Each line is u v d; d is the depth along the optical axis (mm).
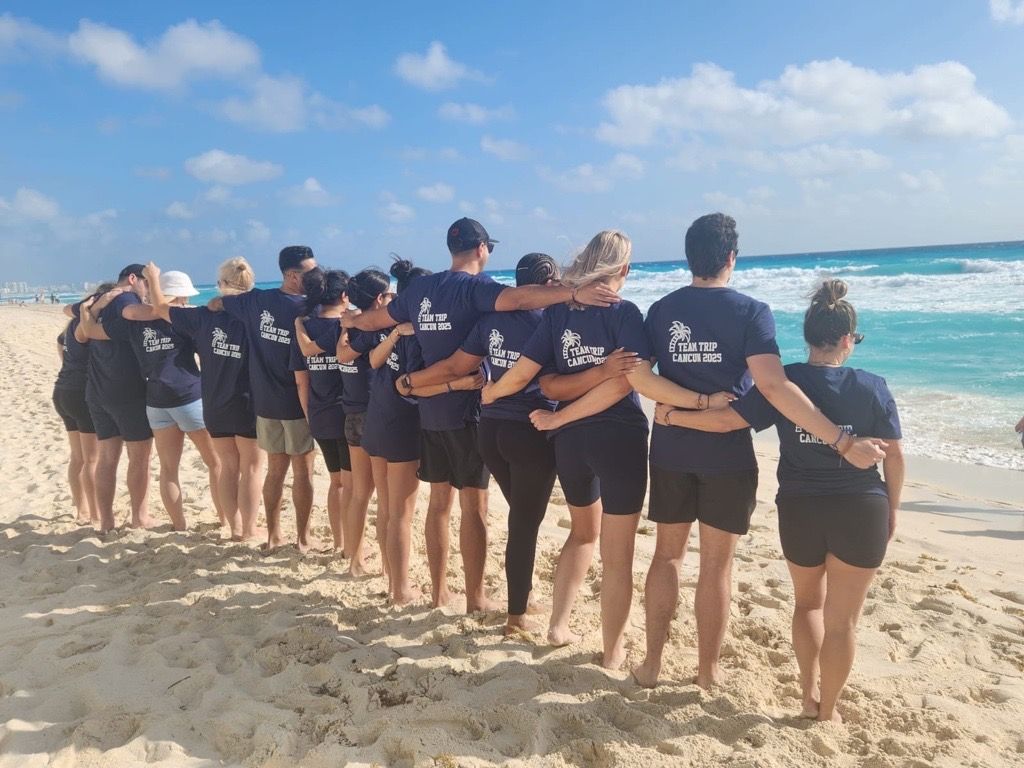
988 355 15031
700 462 3240
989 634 4266
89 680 3449
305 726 3072
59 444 9594
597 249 3514
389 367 4387
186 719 3148
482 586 4379
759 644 4066
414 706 3148
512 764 2775
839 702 3350
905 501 7695
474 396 4152
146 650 3793
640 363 3299
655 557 3521
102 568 5246
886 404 2975
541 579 5047
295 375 5262
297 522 5574
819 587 3188
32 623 4254
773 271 46312
